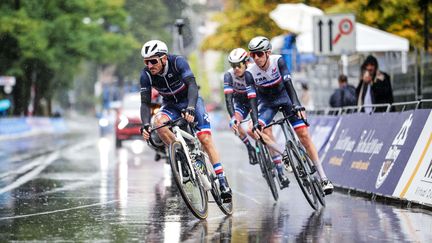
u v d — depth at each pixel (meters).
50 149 46.44
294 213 16.94
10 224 15.23
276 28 50.19
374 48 33.72
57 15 87.00
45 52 84.31
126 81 151.00
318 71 37.31
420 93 28.66
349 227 14.77
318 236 13.73
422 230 14.35
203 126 16.22
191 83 15.80
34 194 20.91
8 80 78.94
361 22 37.34
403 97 30.31
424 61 28.64
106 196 20.36
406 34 36.06
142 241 13.21
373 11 35.38
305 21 36.69
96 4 96.81
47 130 94.62
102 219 15.94
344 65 35.00
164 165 31.88
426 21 31.11
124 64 138.12
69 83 114.88
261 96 18.52
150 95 16.20
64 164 32.88
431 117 17.47
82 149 45.94
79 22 88.69
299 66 42.75
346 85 29.17
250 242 13.11
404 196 17.69
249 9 50.84
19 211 17.27
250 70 18.02
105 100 150.00
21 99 88.38
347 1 36.84
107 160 35.41
